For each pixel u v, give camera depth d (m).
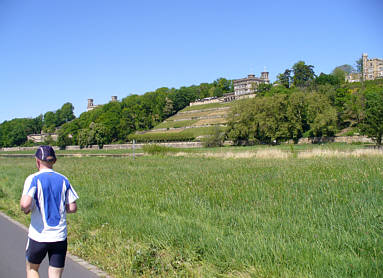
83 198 14.24
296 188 13.45
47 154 5.27
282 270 5.84
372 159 26.42
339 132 79.25
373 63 142.25
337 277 5.39
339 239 6.96
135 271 6.52
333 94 93.19
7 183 22.59
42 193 5.00
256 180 16.80
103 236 8.78
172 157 48.09
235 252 6.65
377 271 5.48
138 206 12.15
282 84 139.38
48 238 4.91
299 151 41.09
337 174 17.62
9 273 6.87
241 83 189.75
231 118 87.12
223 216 9.62
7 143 181.62
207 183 16.81
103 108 174.00
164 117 172.50
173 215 10.38
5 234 10.03
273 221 8.70
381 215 8.45
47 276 6.67
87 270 6.88
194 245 7.33
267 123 78.56
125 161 42.19
